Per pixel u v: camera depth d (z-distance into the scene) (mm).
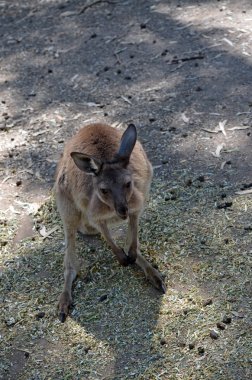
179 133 8031
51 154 8109
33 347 5668
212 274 6027
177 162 7562
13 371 5496
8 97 9422
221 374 5148
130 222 6082
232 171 7281
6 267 6523
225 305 5707
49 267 6461
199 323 5590
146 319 5711
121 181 5734
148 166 6359
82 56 10086
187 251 6309
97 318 5809
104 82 9328
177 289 5949
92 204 5930
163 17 10695
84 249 6605
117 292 6023
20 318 5945
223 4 10750
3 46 10852
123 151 5848
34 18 11609
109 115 8625
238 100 8422
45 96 9297
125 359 5406
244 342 5363
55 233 6875
